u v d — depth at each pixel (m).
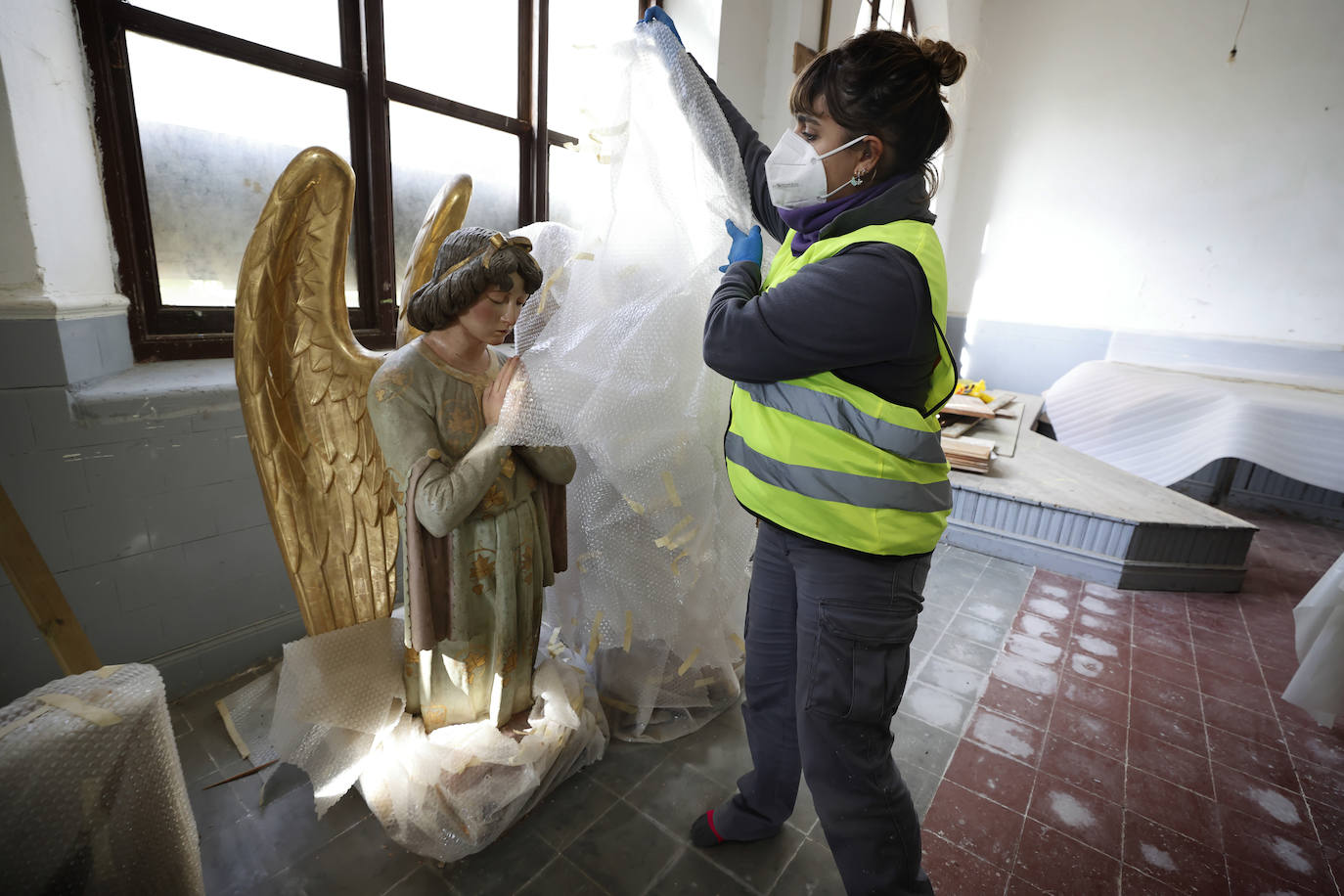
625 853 1.27
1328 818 1.46
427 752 1.25
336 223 1.11
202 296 1.73
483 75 2.22
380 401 1.01
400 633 1.48
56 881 0.65
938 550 2.96
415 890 1.17
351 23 1.83
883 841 0.93
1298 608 1.84
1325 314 4.28
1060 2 4.82
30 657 1.36
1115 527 2.62
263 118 1.74
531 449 1.14
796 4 2.77
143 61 1.51
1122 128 4.77
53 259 1.31
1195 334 4.69
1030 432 3.96
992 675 1.98
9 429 1.24
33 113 1.26
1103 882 1.28
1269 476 3.97
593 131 1.08
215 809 1.30
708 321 0.87
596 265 1.08
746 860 1.27
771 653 1.12
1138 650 2.16
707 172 1.18
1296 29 4.12
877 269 0.75
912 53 0.80
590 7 2.46
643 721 1.56
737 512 1.44
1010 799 1.48
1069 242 5.11
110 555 1.42
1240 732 1.75
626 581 1.32
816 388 0.84
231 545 1.61
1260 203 4.39
